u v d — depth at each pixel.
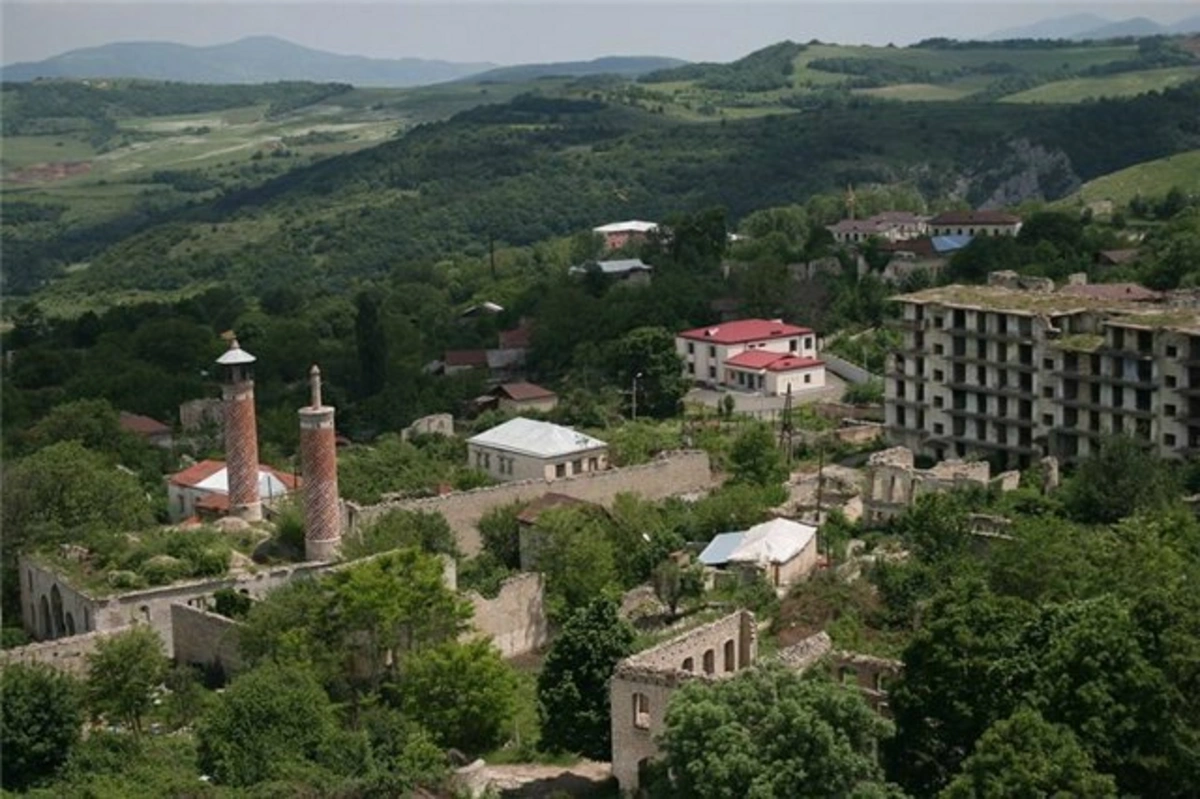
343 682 106.81
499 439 171.25
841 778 73.25
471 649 100.12
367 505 147.75
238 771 90.12
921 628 86.31
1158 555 105.19
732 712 75.75
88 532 136.62
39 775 93.62
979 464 152.38
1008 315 169.12
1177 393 155.00
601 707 91.44
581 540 129.75
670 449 178.50
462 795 87.94
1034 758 70.81
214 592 122.38
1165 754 76.19
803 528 130.62
